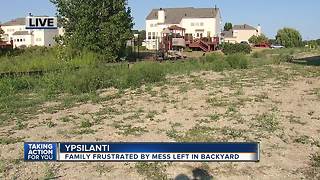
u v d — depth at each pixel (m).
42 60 25.23
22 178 5.83
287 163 6.43
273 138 7.67
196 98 12.27
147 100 12.18
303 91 13.36
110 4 36.19
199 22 79.00
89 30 34.56
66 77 15.95
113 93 13.86
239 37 105.69
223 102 11.38
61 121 9.48
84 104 11.89
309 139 7.66
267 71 20.88
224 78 17.84
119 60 36.72
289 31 85.56
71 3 35.66
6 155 6.81
